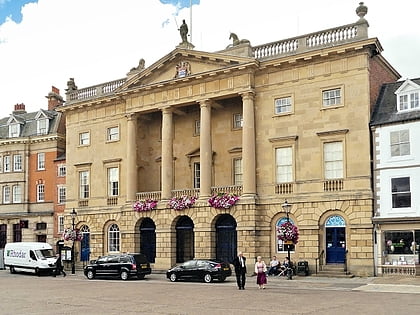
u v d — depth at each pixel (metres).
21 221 59.31
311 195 36.91
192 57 42.44
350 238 35.03
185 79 42.25
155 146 47.56
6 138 61.28
